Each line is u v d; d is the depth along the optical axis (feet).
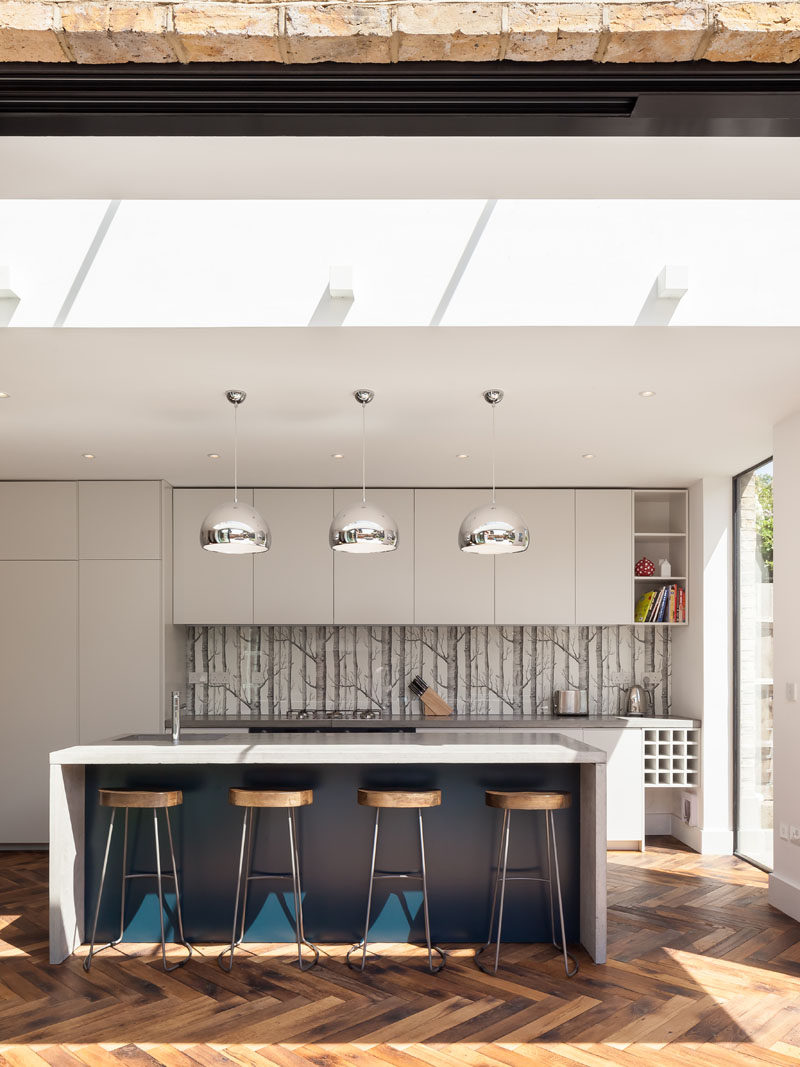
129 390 13.37
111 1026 10.95
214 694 23.15
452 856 14.47
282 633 23.32
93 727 20.83
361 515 13.80
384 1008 11.48
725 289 10.77
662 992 12.03
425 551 22.41
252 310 10.68
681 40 4.96
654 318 10.71
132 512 21.17
